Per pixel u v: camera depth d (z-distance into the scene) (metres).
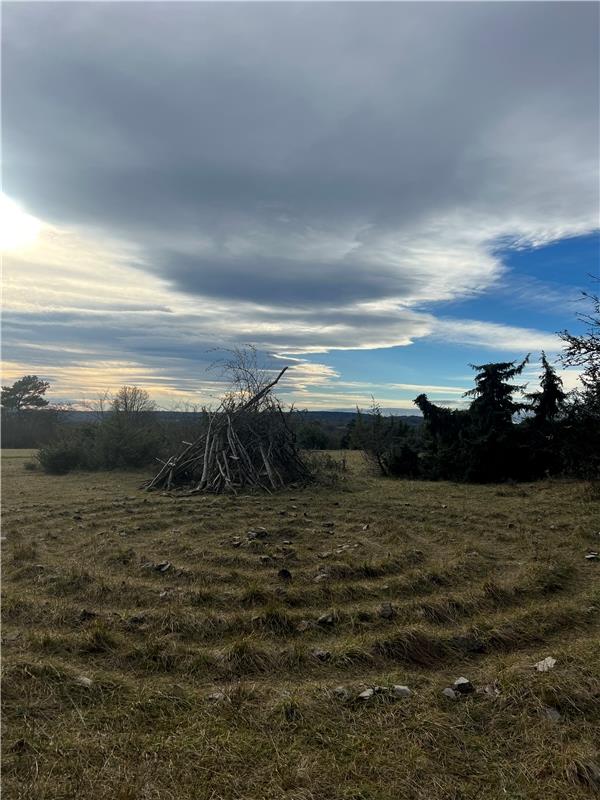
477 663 3.98
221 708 3.18
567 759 2.73
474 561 6.16
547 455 13.88
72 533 7.65
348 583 5.48
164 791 2.49
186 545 6.79
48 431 30.19
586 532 7.62
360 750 2.82
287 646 4.11
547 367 14.33
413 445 17.16
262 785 2.55
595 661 3.78
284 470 13.18
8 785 2.49
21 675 3.40
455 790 2.55
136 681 3.53
